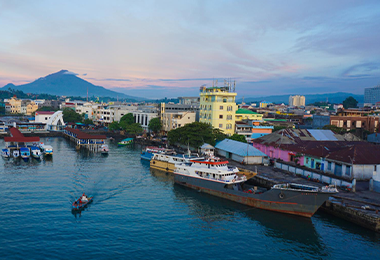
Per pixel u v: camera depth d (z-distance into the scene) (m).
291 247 41.41
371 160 62.16
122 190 62.78
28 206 51.53
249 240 43.25
